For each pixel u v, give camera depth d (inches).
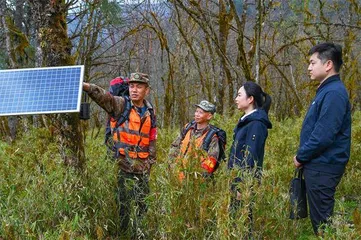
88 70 349.1
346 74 451.5
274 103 637.9
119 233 169.5
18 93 146.8
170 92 469.4
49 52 167.9
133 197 170.4
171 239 147.6
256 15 338.6
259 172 153.8
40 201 148.9
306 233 182.9
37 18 167.8
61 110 138.9
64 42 169.3
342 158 147.9
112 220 167.5
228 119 300.0
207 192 152.3
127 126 171.3
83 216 144.7
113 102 169.6
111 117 174.4
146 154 175.0
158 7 517.3
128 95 179.0
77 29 336.8
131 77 169.8
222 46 397.1
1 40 426.0
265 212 152.3
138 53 558.6
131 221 164.2
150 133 177.5
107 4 325.4
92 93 161.5
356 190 232.4
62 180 156.5
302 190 157.0
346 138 148.0
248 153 150.6
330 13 476.7
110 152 176.9
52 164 165.5
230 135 256.8
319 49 148.3
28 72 153.3
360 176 237.3
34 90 146.8
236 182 151.6
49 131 174.1
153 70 591.8
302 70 622.8
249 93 158.6
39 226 145.6
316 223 150.7
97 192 164.2
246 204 140.7
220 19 392.2
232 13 379.9
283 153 251.1
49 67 152.7
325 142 142.7
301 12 423.8
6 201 147.8
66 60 169.8
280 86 631.8
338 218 134.3
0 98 146.2
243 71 348.8
